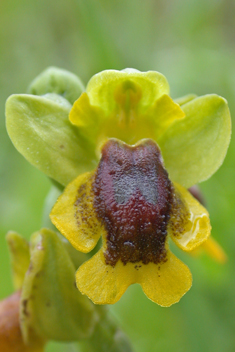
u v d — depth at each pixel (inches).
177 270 3.0
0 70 6.4
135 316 4.6
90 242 3.0
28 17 6.9
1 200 5.1
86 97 3.1
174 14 5.8
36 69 6.6
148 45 5.2
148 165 3.1
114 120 3.2
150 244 3.0
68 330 3.3
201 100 3.2
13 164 5.4
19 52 6.6
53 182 3.3
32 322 3.3
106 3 5.1
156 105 3.2
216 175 4.5
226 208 4.4
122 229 3.0
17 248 3.4
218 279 4.3
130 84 3.2
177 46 5.7
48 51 6.8
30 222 4.7
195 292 4.3
